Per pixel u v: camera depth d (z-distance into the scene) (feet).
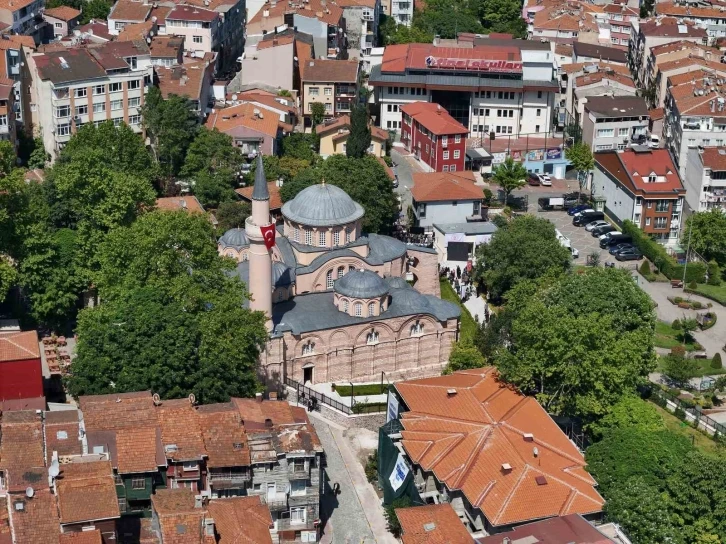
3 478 412.57
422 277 637.71
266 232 527.81
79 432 433.89
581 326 507.71
